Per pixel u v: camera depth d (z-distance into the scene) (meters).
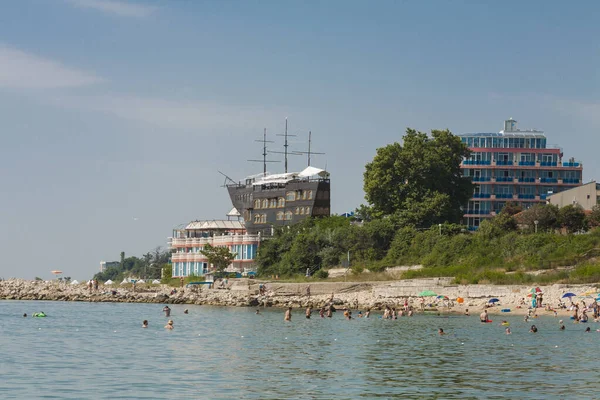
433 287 133.88
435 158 174.00
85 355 74.19
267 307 146.25
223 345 82.06
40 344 83.31
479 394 55.50
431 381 60.31
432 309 127.62
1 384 58.47
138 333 94.94
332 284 148.75
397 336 89.69
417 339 86.50
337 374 63.38
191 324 107.25
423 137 179.50
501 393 55.84
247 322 110.12
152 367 66.62
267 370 65.19
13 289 189.12
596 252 134.12
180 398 53.91
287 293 154.00
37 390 56.22
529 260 136.50
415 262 154.38
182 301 163.62
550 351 76.12
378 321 109.88
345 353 75.44
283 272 176.00
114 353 75.69
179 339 88.06
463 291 130.62
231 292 163.38
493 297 127.75
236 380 60.50
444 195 172.12
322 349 78.50
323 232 176.12
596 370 65.00
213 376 62.25
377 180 176.00
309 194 196.12
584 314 104.44
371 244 166.25
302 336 90.50
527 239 142.88
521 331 94.12
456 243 150.50
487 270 137.38
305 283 152.75
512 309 120.88
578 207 161.75
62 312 132.88
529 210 161.25
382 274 152.75
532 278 129.75
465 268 140.75
